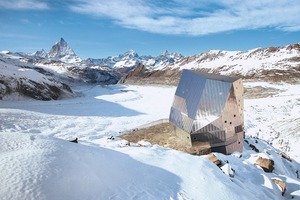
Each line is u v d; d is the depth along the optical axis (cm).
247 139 3056
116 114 6688
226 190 1556
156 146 2419
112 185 1366
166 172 1686
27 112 5731
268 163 2169
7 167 1243
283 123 5228
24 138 1744
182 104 3038
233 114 2694
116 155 1816
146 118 6156
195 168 1794
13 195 1056
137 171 1623
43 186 1155
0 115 5034
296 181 1977
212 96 2712
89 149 1769
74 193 1195
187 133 2789
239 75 14900
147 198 1319
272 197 1719
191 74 3139
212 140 2698
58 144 1703
